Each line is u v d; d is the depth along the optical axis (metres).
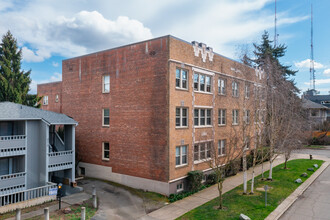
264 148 29.70
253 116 20.19
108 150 23.88
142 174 20.80
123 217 15.20
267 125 23.38
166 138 19.31
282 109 25.09
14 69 33.94
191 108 21.44
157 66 20.06
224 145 26.25
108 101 23.78
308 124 38.28
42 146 19.86
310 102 58.72
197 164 22.08
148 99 20.59
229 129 26.39
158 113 19.88
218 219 14.61
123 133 22.36
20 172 19.11
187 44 21.14
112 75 23.50
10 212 15.84
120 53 22.88
